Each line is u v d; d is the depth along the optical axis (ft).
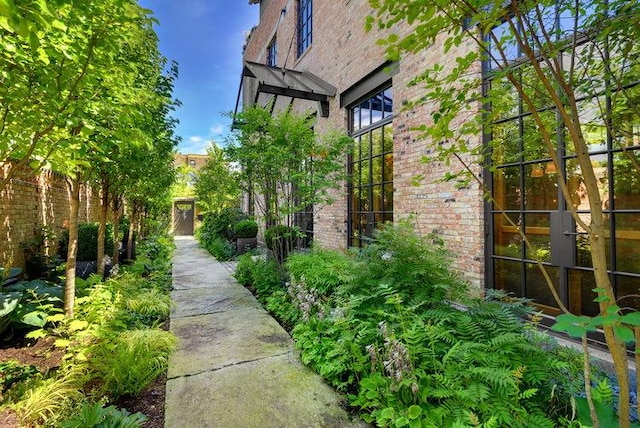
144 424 5.94
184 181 56.49
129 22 5.53
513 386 4.97
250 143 15.65
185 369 7.93
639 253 7.32
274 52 33.65
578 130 3.10
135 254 23.73
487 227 10.37
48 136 5.80
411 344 6.26
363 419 6.04
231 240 30.89
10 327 8.84
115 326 9.31
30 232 14.30
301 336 9.09
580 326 2.29
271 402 6.58
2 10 2.82
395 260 8.89
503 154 8.21
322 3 21.16
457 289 8.19
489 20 3.23
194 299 14.43
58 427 5.28
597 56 5.20
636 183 7.29
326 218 20.54
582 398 4.73
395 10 3.44
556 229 8.70
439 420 5.13
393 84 14.65
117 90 6.48
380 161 16.31
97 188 16.02
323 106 20.45
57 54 4.75
